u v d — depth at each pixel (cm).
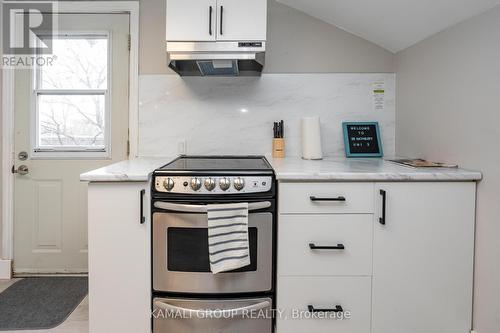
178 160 209
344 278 160
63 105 242
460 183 158
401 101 229
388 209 159
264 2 191
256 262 160
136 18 233
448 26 176
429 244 159
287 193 159
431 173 155
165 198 158
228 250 150
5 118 238
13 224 242
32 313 200
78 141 243
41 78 240
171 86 236
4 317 195
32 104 239
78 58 239
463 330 162
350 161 210
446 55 178
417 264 160
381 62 238
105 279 156
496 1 142
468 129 162
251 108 238
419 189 158
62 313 200
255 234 159
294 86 238
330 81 238
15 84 238
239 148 239
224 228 151
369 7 196
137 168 168
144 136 237
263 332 162
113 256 155
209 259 155
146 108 237
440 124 184
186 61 207
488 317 151
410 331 162
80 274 246
